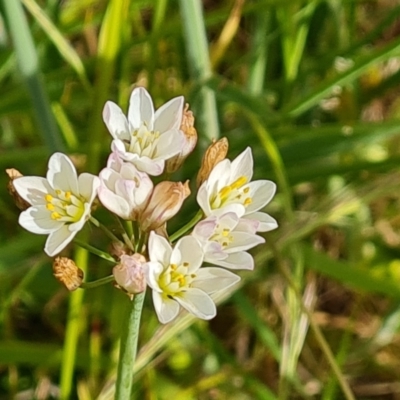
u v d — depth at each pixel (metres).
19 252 0.21
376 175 0.25
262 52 0.25
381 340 0.23
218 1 0.30
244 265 0.14
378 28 0.24
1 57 0.23
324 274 0.23
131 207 0.13
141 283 0.13
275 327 0.24
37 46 0.24
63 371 0.19
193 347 0.22
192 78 0.22
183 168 0.22
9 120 0.26
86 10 0.26
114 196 0.13
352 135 0.22
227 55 0.28
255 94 0.24
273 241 0.21
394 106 0.29
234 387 0.22
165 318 0.13
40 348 0.21
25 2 0.21
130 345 0.14
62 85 0.24
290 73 0.25
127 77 0.24
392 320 0.22
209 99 0.22
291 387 0.23
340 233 0.26
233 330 0.25
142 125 0.15
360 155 0.26
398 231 0.26
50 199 0.14
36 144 0.26
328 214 0.21
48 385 0.22
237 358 0.24
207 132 0.22
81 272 0.14
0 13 0.23
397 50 0.21
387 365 0.24
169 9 0.27
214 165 0.14
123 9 0.20
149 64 0.23
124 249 0.14
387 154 0.27
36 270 0.21
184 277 0.14
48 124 0.21
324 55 0.24
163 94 0.24
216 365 0.22
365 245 0.25
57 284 0.22
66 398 0.19
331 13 0.26
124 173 0.14
